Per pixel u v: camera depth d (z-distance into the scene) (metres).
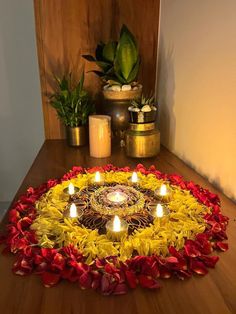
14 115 1.71
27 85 1.66
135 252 0.54
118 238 0.56
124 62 1.07
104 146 1.06
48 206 0.67
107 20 1.17
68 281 0.49
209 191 0.79
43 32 1.17
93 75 1.24
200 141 0.91
